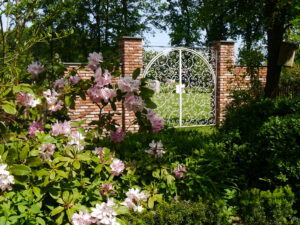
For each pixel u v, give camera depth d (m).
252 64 9.46
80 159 2.81
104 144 3.76
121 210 2.76
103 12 23.02
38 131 2.76
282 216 3.45
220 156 4.36
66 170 2.83
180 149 4.64
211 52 11.25
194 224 3.25
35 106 3.12
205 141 4.89
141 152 3.84
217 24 22.28
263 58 9.64
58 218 2.60
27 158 2.59
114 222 2.65
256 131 4.41
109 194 3.10
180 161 4.43
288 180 4.09
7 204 2.35
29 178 2.59
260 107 4.80
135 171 3.56
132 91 3.19
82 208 2.69
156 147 3.56
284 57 9.37
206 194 3.68
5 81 3.41
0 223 2.23
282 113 4.64
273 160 4.11
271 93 9.59
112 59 3.33
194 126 11.23
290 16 9.34
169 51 10.75
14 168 2.41
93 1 22.41
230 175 4.35
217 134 4.91
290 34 10.16
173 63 11.74
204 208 3.35
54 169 2.69
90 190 2.92
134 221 2.94
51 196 2.63
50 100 3.21
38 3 3.49
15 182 2.45
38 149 2.71
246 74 9.62
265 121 4.55
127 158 3.77
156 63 10.97
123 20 24.22
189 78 11.58
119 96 3.29
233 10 10.84
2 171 2.27
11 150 2.48
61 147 2.95
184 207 3.30
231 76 11.08
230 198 3.96
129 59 9.76
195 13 11.79
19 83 3.15
